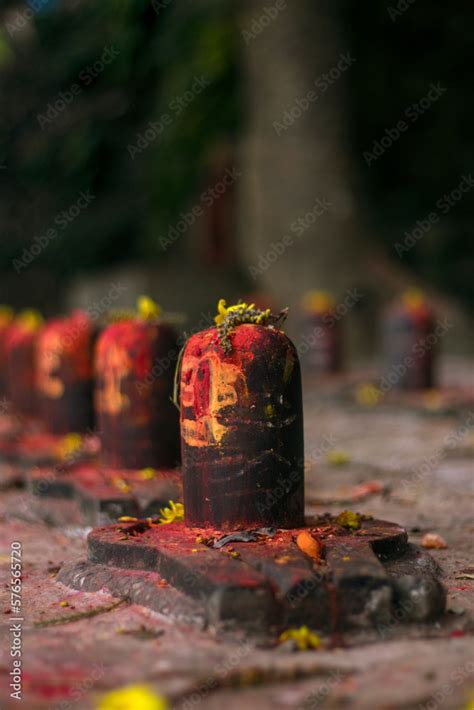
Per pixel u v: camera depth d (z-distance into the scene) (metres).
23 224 27.52
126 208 27.64
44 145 25.81
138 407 7.95
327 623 4.60
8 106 25.36
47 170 26.77
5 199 27.38
